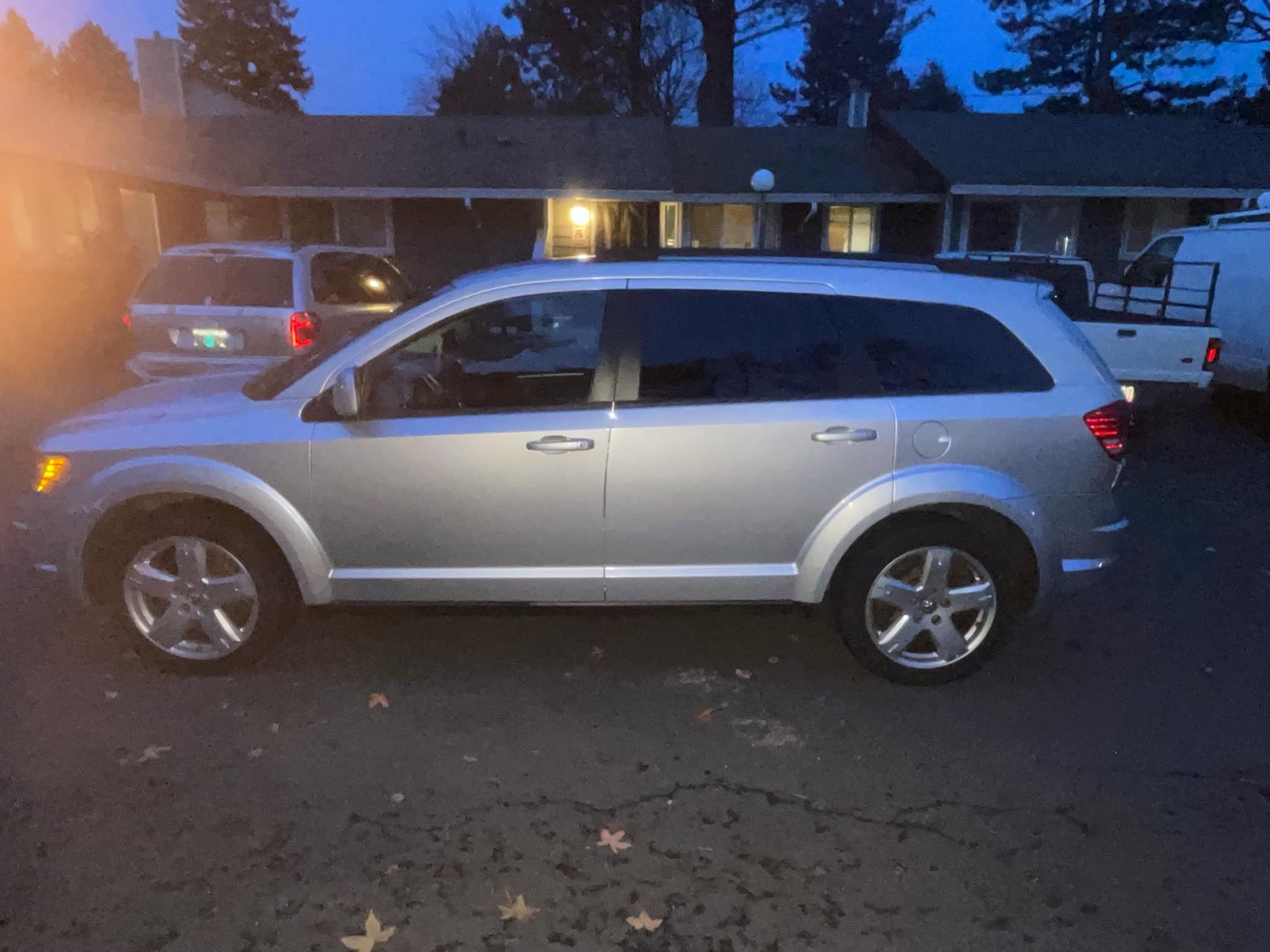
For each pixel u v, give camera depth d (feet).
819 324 14.29
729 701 14.61
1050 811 11.97
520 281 14.26
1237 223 35.63
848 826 11.62
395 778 12.47
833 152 69.56
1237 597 18.95
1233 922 10.11
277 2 169.07
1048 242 66.85
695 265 14.47
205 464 14.07
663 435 13.89
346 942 9.65
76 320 52.31
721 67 112.06
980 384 14.35
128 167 49.75
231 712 14.03
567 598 14.49
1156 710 14.52
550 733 13.61
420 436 13.93
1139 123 72.08
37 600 17.81
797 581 14.43
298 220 65.26
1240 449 32.37
